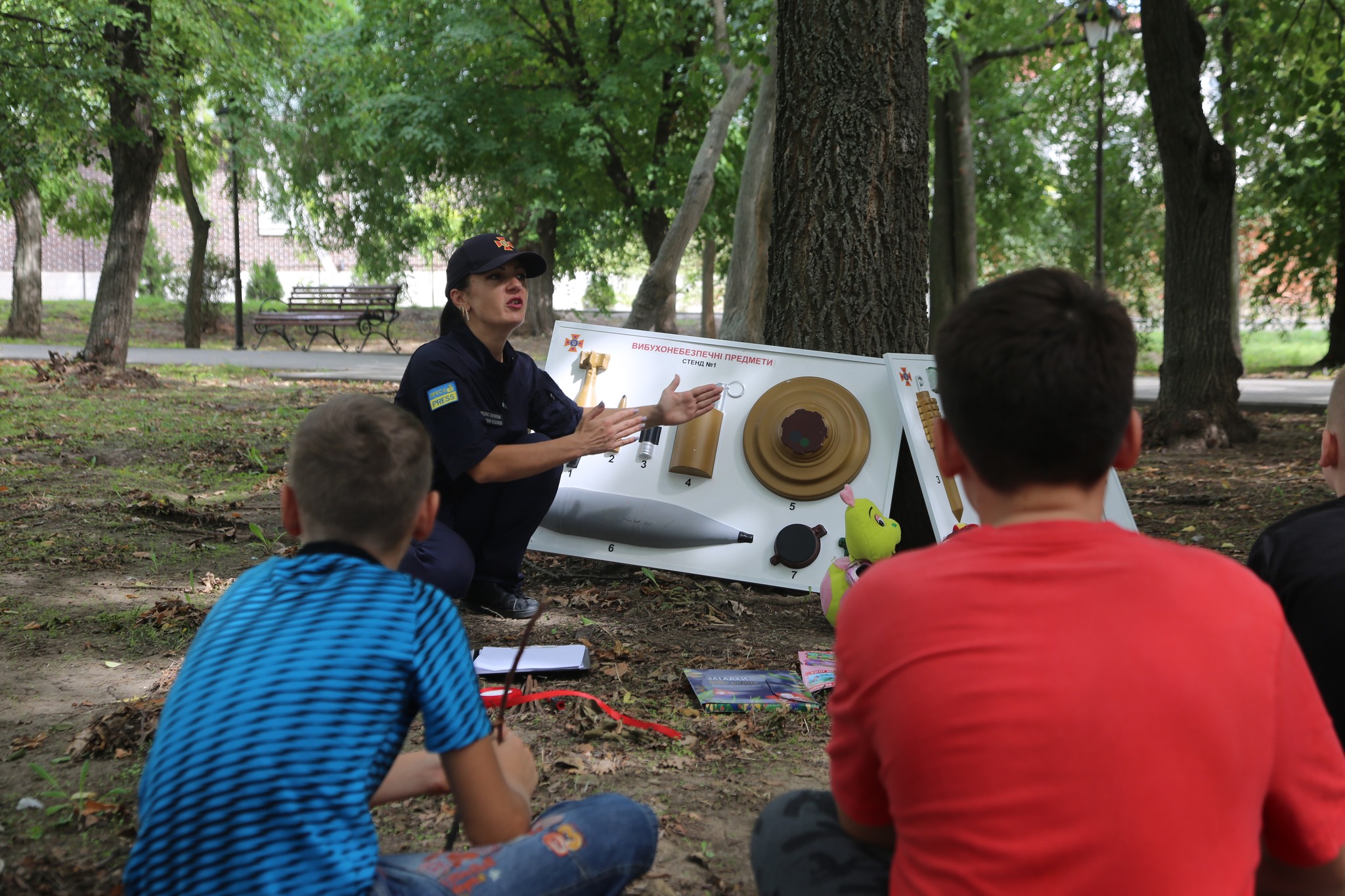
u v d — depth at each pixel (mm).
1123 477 8289
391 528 1627
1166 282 10281
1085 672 1158
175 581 4746
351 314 24453
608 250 28578
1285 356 27312
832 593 4180
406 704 1487
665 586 4801
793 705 3283
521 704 3271
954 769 1181
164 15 14805
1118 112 21406
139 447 8656
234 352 21875
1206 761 1137
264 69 16312
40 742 2967
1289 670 1225
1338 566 1731
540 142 20531
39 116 13922
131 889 1376
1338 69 11047
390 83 21656
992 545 1284
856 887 1443
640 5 19391
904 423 4691
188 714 1424
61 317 29344
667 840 2438
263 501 6594
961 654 1203
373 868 1409
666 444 4969
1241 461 9086
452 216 29500
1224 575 1237
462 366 4020
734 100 14508
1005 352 1293
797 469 4789
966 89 17016
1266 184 14172
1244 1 11438
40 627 4031
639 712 3248
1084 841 1124
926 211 5156
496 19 19797
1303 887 1352
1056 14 16219
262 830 1347
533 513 4320
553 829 1614
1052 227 26469
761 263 13227
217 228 44094
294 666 1430
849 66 4945
